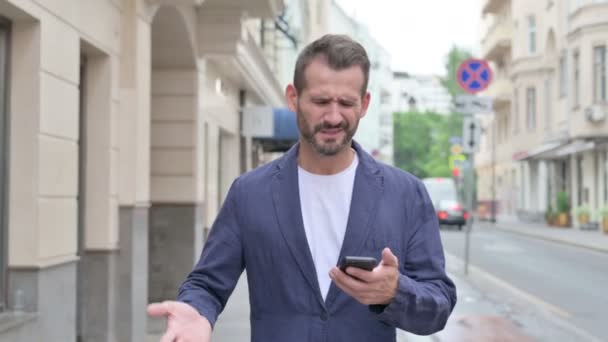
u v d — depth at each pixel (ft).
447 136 255.09
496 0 160.04
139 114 24.95
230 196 8.18
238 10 35.91
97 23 22.09
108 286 23.56
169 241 36.73
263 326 7.87
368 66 7.75
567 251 68.64
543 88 136.67
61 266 19.17
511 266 54.03
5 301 17.65
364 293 6.82
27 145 17.80
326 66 7.50
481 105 46.29
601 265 55.26
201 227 38.32
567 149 103.65
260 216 7.89
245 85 56.70
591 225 100.12
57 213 18.92
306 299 7.72
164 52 34.94
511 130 157.17
